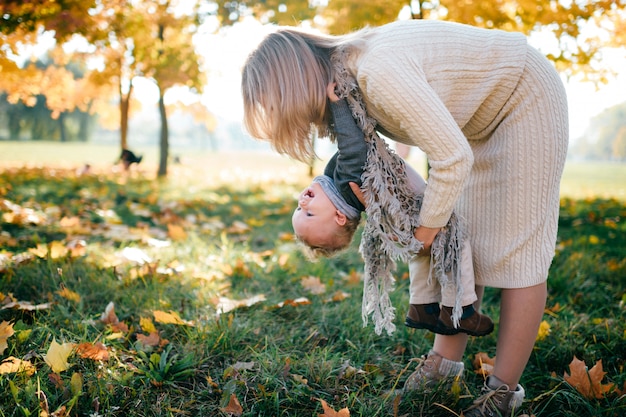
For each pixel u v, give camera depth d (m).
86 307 2.43
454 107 1.51
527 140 1.55
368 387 1.88
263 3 6.59
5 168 11.42
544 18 5.05
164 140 10.60
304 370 1.94
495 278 1.64
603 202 8.12
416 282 1.74
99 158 20.27
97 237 3.74
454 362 1.85
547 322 2.36
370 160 1.49
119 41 9.23
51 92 10.76
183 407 1.71
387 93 1.35
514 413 1.68
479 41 1.51
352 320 2.41
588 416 1.74
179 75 9.43
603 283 3.07
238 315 2.42
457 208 1.73
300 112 1.44
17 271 2.68
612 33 5.07
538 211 1.58
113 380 1.77
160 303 2.45
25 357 1.84
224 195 7.69
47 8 4.99
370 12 5.77
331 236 1.61
